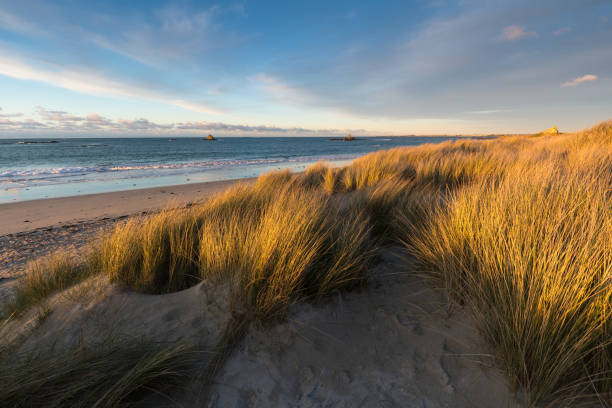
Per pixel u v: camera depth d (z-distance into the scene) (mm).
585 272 1507
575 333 1355
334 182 6996
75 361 1558
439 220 2666
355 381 1565
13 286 3533
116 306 2309
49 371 1475
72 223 7223
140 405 1481
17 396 1354
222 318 2023
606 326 1322
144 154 40688
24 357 1736
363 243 2850
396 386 1508
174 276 2707
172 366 1627
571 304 1402
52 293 2768
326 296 2176
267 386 1575
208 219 3559
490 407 1331
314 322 1954
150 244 2832
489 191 3102
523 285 1565
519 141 17812
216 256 2537
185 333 1946
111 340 1802
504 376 1441
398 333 1833
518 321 1438
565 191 2600
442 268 2094
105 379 1519
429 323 1863
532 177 3309
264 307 1939
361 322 1957
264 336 1867
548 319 1350
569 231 1948
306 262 2135
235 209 4059
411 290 2207
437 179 6078
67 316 2234
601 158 4551
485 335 1609
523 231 2010
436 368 1565
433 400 1408
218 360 1728
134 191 11891
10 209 8789
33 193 11891
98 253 3197
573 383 1309
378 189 4426
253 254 2186
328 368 1656
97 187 13445
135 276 2643
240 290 2086
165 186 13266
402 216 3336
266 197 4676
